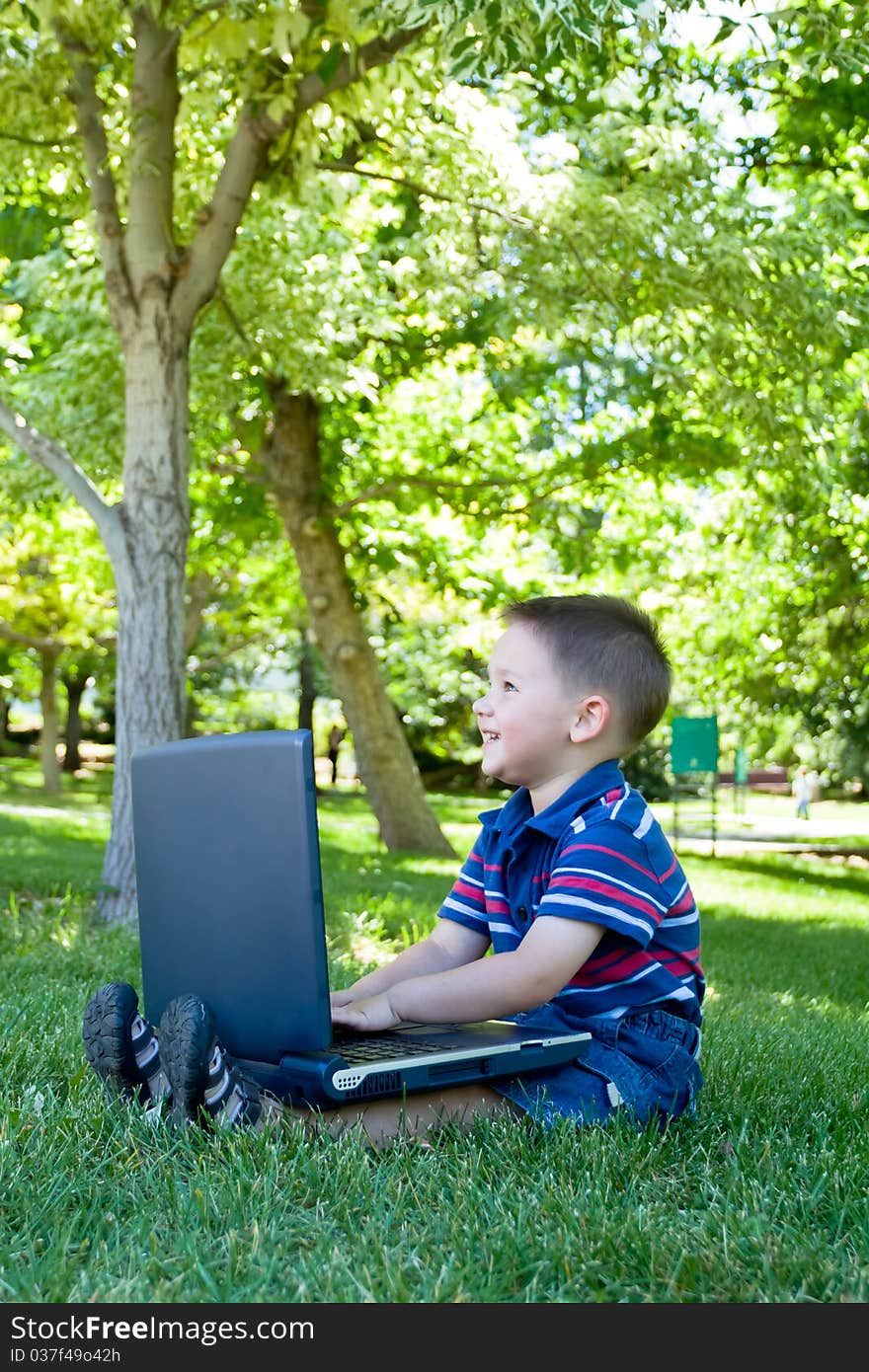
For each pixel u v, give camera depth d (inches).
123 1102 94.8
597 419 515.5
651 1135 94.7
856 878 693.3
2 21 263.0
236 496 543.5
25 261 449.1
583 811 100.5
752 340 386.0
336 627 574.2
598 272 368.8
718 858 791.7
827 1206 83.8
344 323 414.3
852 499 525.3
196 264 292.7
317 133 296.5
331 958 230.1
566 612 103.7
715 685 717.9
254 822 88.7
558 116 389.1
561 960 94.7
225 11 269.0
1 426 291.0
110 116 324.5
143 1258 69.1
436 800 1323.8
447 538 587.2
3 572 941.8
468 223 370.6
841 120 401.4
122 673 289.0
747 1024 185.5
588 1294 68.0
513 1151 90.7
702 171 355.6
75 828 715.4
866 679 680.4
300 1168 83.3
